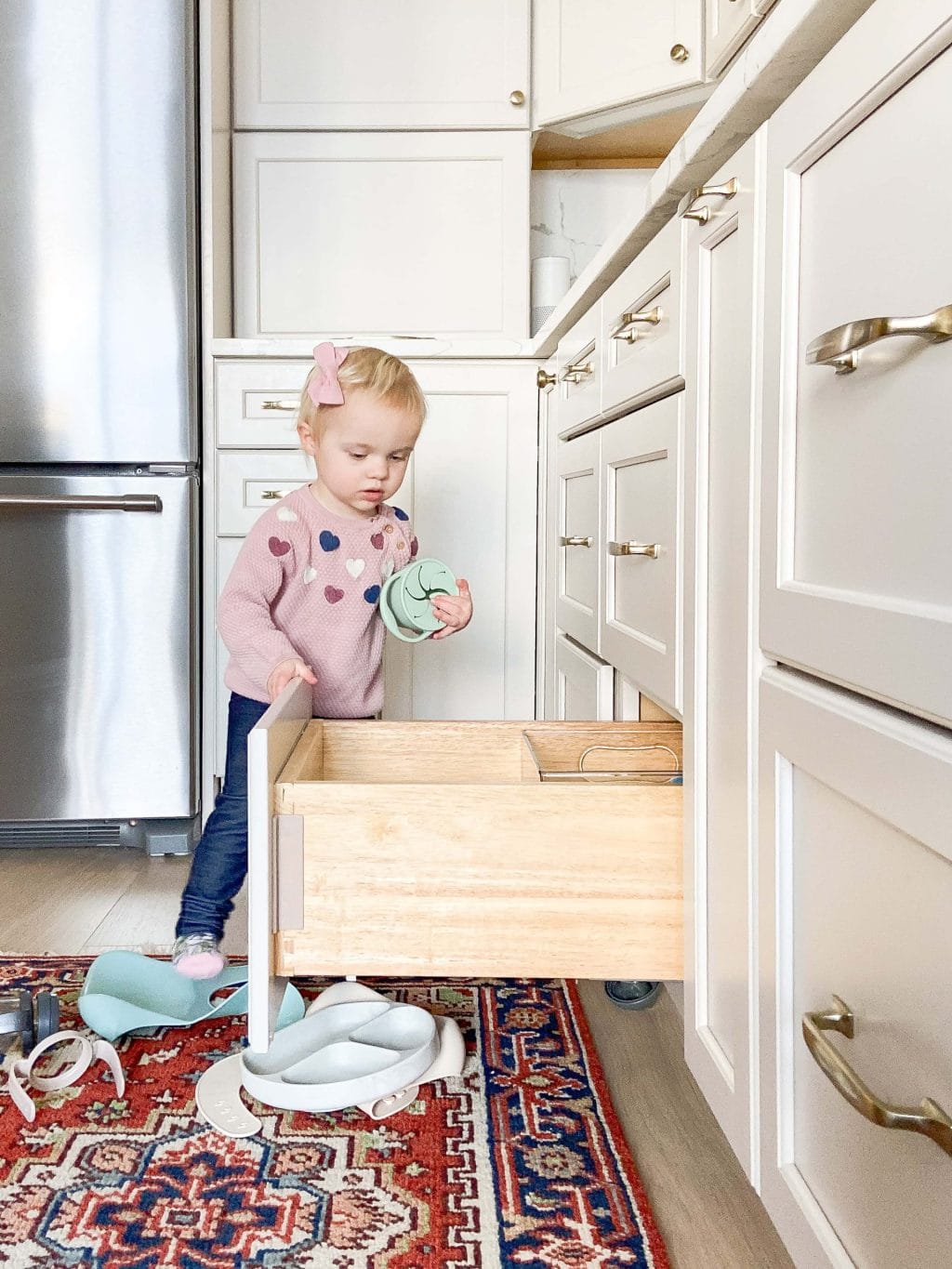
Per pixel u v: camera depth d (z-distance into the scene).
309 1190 0.91
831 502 0.62
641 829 0.87
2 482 1.93
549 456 1.97
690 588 0.91
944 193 0.49
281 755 0.92
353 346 2.05
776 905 0.70
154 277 1.93
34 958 1.45
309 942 0.85
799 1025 0.68
